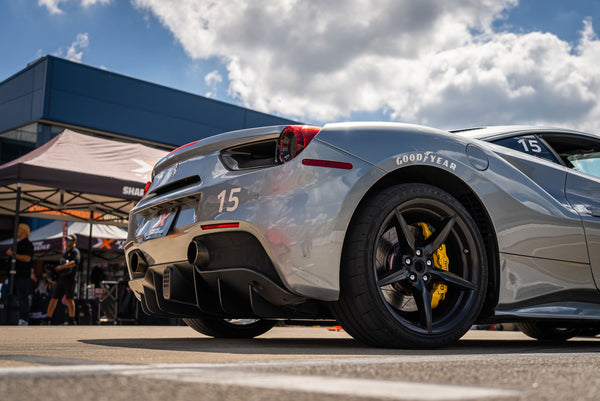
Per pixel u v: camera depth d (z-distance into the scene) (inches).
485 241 89.9
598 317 97.4
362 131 82.9
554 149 108.0
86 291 307.6
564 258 95.6
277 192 77.2
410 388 33.3
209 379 36.6
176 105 738.8
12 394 29.5
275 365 47.1
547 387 35.2
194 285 90.5
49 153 273.6
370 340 80.0
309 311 82.2
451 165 86.4
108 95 693.3
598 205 102.7
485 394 31.3
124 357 61.4
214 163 85.7
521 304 90.6
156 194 96.8
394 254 83.7
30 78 675.4
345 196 78.2
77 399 28.1
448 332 82.8
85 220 338.6
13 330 155.3
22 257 257.9
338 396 29.8
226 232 80.4
